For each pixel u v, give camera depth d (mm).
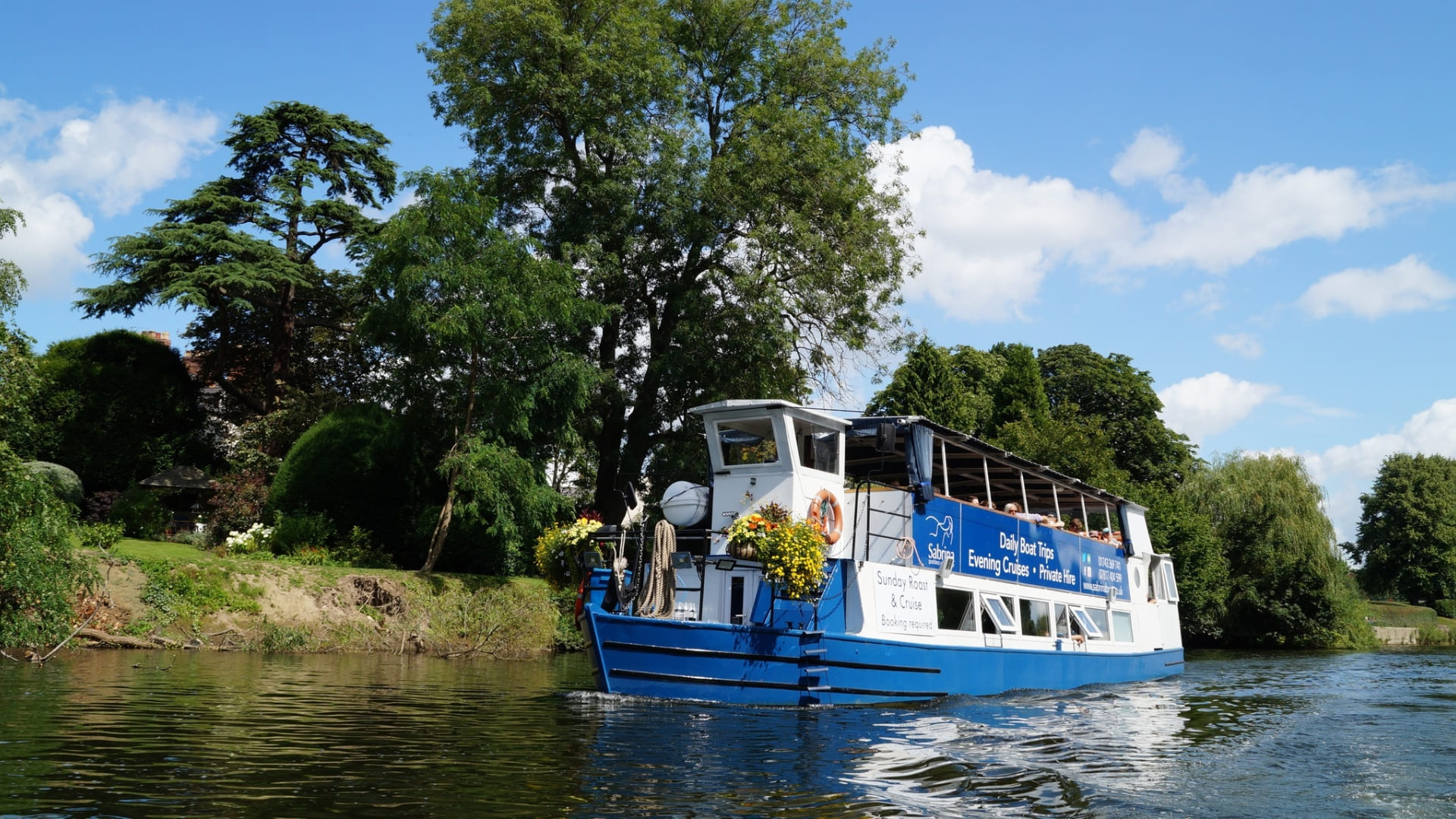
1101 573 21938
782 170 32625
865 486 16188
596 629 13141
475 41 31875
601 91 32219
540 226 33875
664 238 32750
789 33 36250
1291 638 43875
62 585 17281
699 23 35594
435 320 26422
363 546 28625
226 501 30844
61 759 8758
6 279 17641
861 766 9805
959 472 20094
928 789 8984
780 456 14758
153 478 35562
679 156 32156
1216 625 43500
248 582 23016
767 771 9320
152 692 13562
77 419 34969
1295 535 43312
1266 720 15594
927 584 15797
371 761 9141
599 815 7422
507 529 26203
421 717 12125
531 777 8633
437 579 26438
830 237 33906
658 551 13953
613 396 32625
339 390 41969
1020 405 48000
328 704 13000
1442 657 36406
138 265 37406
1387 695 20297
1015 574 18297
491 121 32969
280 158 41250
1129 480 44031
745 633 13492
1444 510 67062
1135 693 19547
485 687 15930
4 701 12242
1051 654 18656
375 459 29500
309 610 23281
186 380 38688
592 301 29672
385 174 42688
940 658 15578
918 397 43688
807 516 14727
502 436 27266
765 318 31656
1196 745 12727
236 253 37438
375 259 27484
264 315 42000
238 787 7898
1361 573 70750
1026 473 19875
